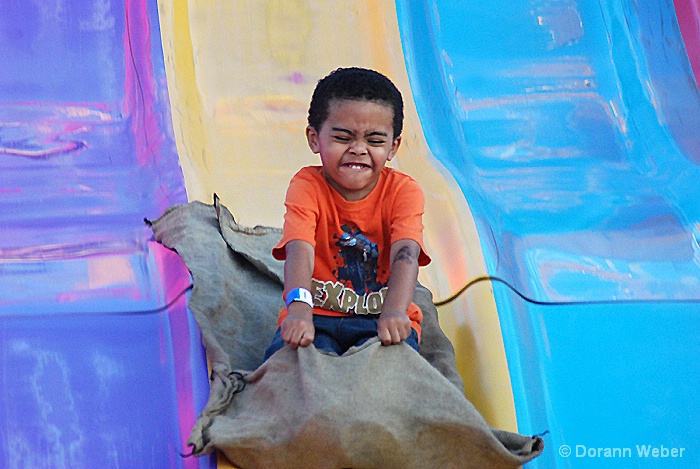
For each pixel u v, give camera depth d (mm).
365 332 5945
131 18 10820
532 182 8844
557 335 6746
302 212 6129
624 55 10531
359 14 11258
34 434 5777
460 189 8453
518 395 6219
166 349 6418
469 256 7422
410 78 10617
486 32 11062
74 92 10148
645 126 9703
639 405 6242
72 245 7539
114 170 8938
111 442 5754
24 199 8250
